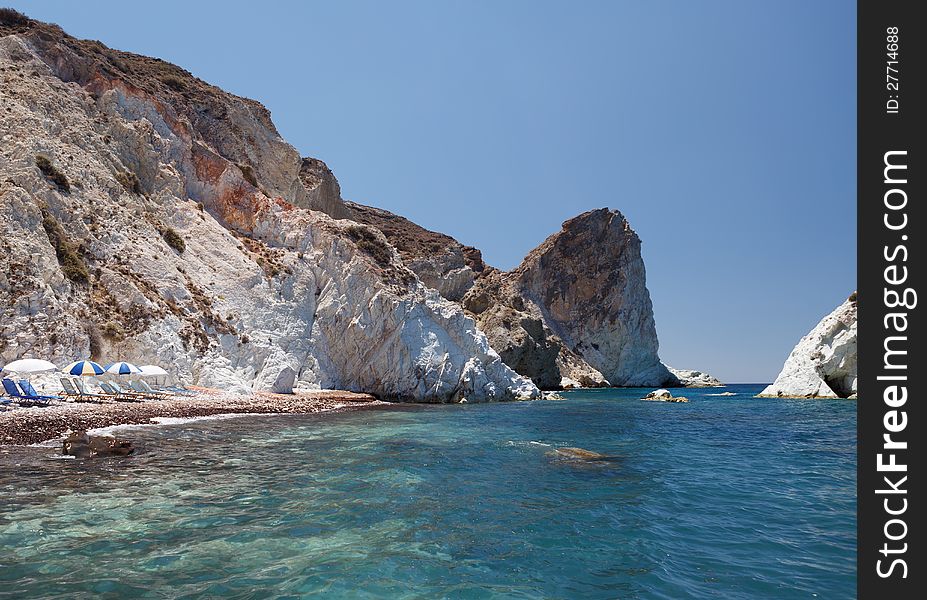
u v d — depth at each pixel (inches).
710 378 5462.6
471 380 1834.4
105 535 348.5
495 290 4178.2
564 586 294.2
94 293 1182.9
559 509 445.4
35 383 947.3
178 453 626.2
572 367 4013.3
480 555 337.7
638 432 987.3
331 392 1556.3
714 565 327.3
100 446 585.6
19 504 406.0
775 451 768.9
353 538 360.5
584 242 4579.2
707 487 534.3
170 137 1740.9
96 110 1601.9
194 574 293.0
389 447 730.8
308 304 1667.1
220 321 1393.9
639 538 374.6
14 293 1002.1
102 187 1421.0
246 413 1060.5
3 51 1556.3
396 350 1704.0
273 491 471.5
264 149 2156.7
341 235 1819.6
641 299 4564.5
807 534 387.9
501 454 703.1
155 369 1043.9
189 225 1590.8
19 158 1263.5
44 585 273.1
